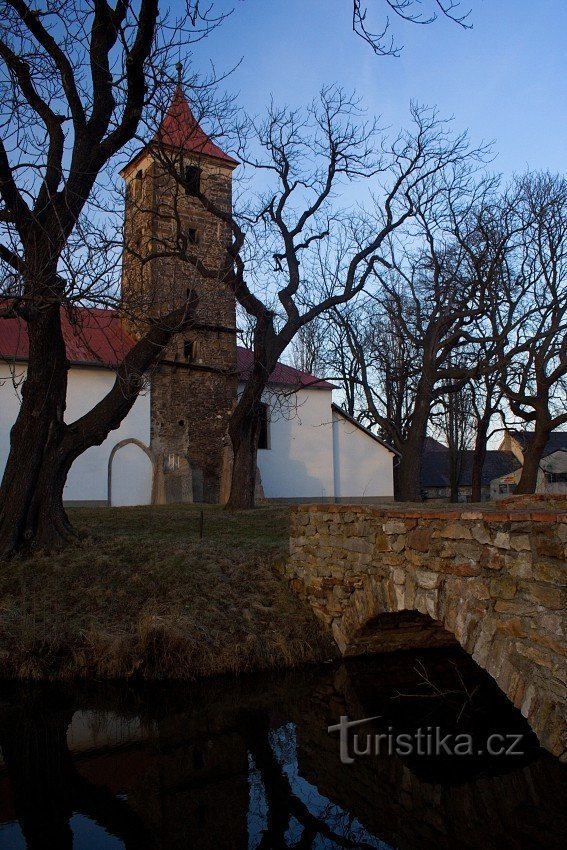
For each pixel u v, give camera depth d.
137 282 18.16
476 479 30.12
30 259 8.87
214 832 5.10
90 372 23.14
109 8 10.98
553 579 5.03
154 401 24.78
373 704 7.89
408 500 24.81
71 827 5.20
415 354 31.67
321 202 19.89
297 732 7.15
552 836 4.96
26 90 10.92
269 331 19.22
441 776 6.10
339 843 4.92
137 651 8.55
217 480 25.89
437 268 25.23
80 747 6.80
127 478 23.81
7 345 22.17
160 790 5.87
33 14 9.48
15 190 10.40
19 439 11.68
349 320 31.08
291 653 8.92
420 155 22.09
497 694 8.18
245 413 19.12
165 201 24.88
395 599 7.34
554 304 25.06
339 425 30.55
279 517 16.00
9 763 6.45
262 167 19.33
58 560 10.91
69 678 8.34
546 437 24.86
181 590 9.80
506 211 25.08
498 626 5.62
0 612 9.30
